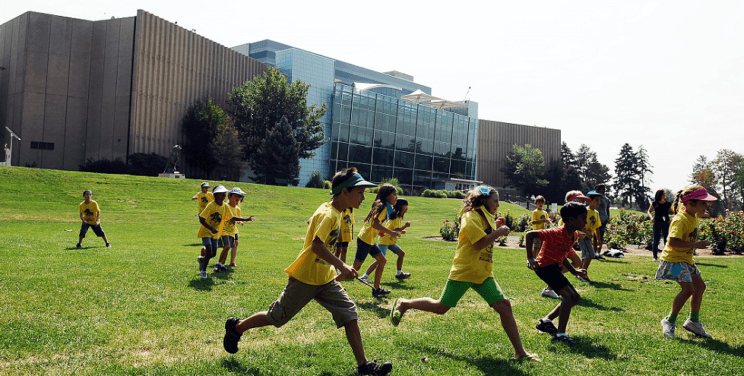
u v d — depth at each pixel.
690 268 5.56
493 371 4.25
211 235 8.41
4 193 25.62
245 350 4.63
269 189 39.75
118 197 29.11
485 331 5.55
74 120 49.47
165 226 20.38
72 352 4.41
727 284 9.10
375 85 71.81
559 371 4.30
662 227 12.98
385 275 9.63
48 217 21.31
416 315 6.38
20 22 49.09
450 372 4.19
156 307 6.12
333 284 4.23
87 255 10.46
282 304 4.17
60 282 7.27
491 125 88.44
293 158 50.53
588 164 98.81
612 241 16.30
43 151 48.38
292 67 61.16
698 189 5.53
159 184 34.22
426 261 12.34
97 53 49.72
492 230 4.85
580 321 6.20
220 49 56.91
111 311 5.82
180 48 51.66
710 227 15.61
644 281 9.44
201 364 4.17
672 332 5.55
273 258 11.72
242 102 52.78
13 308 5.71
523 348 4.72
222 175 54.06
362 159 64.19
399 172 68.06
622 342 5.23
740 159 80.12
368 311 6.50
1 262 8.87
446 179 72.50
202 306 6.28
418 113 70.50
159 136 49.47
